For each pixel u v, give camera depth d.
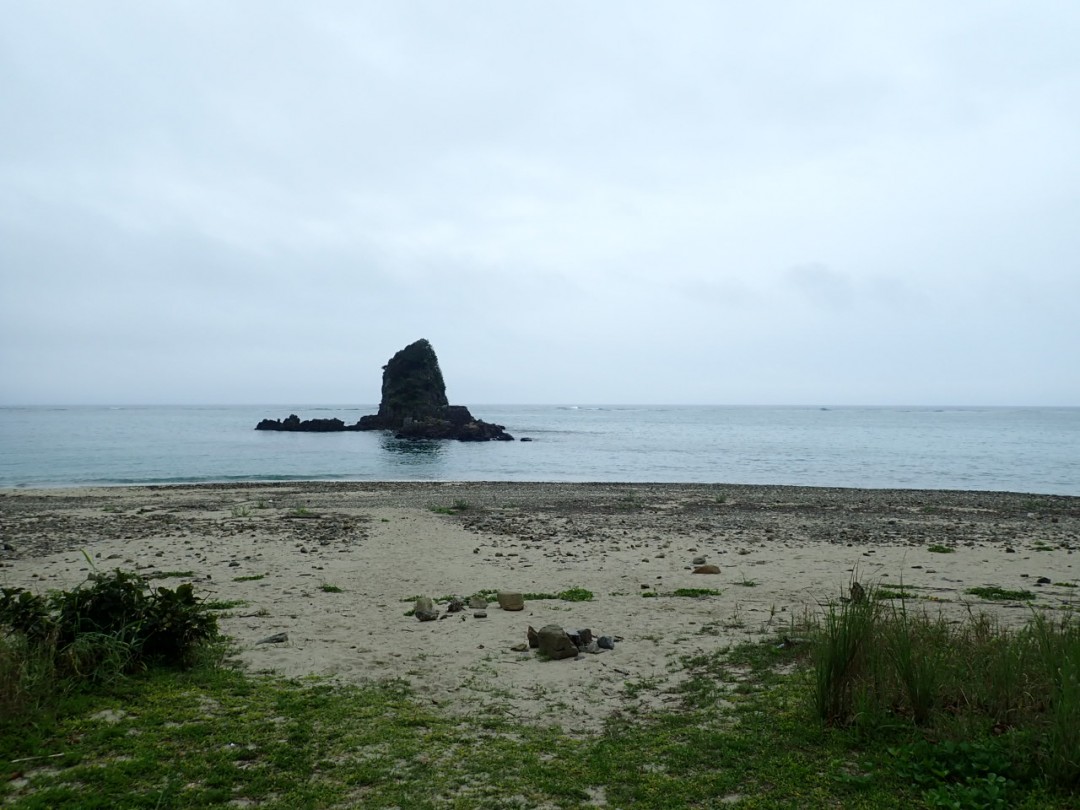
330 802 4.83
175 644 7.81
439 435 85.88
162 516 22.39
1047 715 5.48
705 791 4.98
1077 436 97.19
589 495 30.73
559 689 7.49
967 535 19.39
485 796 4.95
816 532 19.86
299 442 77.56
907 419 188.50
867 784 4.93
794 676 7.49
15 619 7.12
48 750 5.49
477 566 14.75
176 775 5.16
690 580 13.32
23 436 83.69
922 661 6.19
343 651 8.79
